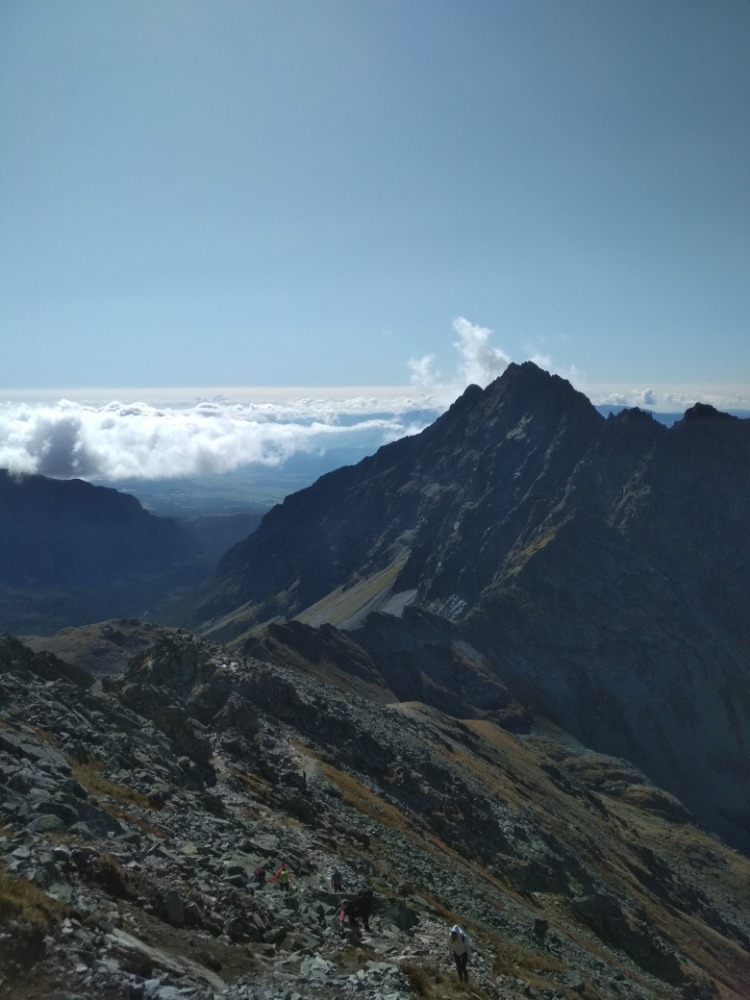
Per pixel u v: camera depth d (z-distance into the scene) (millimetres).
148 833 34250
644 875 124188
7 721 40969
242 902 30000
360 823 60688
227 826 40656
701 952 102312
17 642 58938
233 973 24281
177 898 26672
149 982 20719
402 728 112750
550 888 81062
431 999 27969
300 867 39156
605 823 146375
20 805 29922
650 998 58906
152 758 48062
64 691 51406
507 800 105438
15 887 22125
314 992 24625
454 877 59875
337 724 83625
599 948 71688
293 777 61688
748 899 162500
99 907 24141
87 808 32031
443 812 80688
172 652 81188
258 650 176250
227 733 67062
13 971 19141
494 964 39594
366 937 33406
